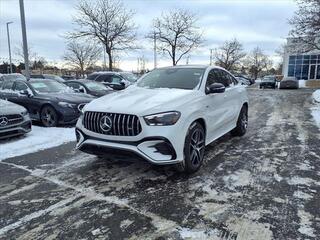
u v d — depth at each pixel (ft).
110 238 10.10
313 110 41.63
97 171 16.34
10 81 34.91
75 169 16.81
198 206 12.21
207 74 18.61
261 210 11.84
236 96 22.35
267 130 26.96
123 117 13.94
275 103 52.31
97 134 14.69
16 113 23.88
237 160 18.01
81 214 11.72
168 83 18.12
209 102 17.29
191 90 16.85
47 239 10.15
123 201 12.73
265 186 14.14
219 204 12.37
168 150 13.89
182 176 15.39
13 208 12.33
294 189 13.78
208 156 18.79
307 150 20.17
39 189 14.16
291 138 23.72
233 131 24.07
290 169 16.42
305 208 11.98
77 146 15.87
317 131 26.48
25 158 19.13
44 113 30.50
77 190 13.94
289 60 145.38
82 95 32.99
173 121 13.96
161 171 16.08
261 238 9.96
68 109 29.58
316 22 48.60
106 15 80.84
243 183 14.49
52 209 12.17
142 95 16.05
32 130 28.04
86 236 10.27
